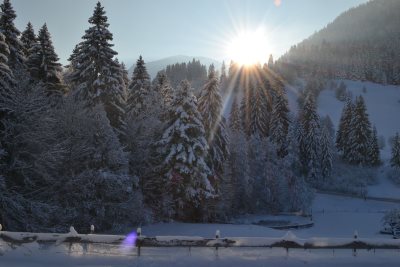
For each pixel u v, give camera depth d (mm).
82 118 26953
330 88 195750
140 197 29922
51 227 23797
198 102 40969
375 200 64125
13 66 29562
